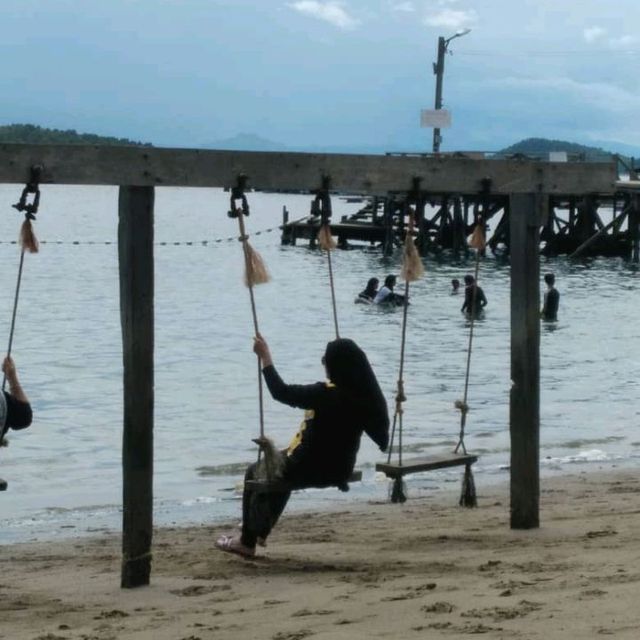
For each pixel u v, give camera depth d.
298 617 8.75
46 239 82.38
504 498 16.45
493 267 63.00
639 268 62.75
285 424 23.47
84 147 10.13
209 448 21.11
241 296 50.12
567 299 49.44
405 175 11.71
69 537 14.52
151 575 11.14
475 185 11.97
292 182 11.17
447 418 24.22
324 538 13.20
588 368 31.89
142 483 10.56
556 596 8.63
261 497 11.25
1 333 37.81
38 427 23.06
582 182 12.38
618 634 7.32
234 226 106.94
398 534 13.32
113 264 64.25
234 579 10.74
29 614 9.80
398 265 64.38
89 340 36.50
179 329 39.53
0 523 15.47
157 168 10.37
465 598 8.88
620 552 10.91
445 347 35.31
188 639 8.25
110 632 8.72
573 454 20.66
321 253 72.38
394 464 11.90
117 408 25.33
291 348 35.12
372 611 8.72
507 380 29.25
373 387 10.78
